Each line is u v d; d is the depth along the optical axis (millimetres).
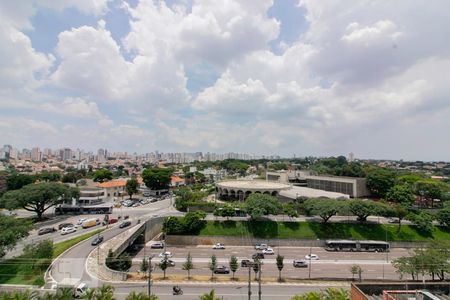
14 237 52000
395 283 30812
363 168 158000
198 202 97000
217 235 76250
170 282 48719
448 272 50281
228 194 114000
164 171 137500
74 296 40031
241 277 52844
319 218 84625
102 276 47562
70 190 92188
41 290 42094
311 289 47469
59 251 56438
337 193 109188
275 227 78812
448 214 79625
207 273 54844
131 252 68375
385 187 105938
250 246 74938
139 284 47062
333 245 72438
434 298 25453
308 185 134250
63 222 83562
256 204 79500
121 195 126375
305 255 68500
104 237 65375
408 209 86062
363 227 80000
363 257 67688
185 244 75500
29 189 83938
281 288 47719
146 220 80562
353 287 30844
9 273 47875
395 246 75812
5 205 78375
